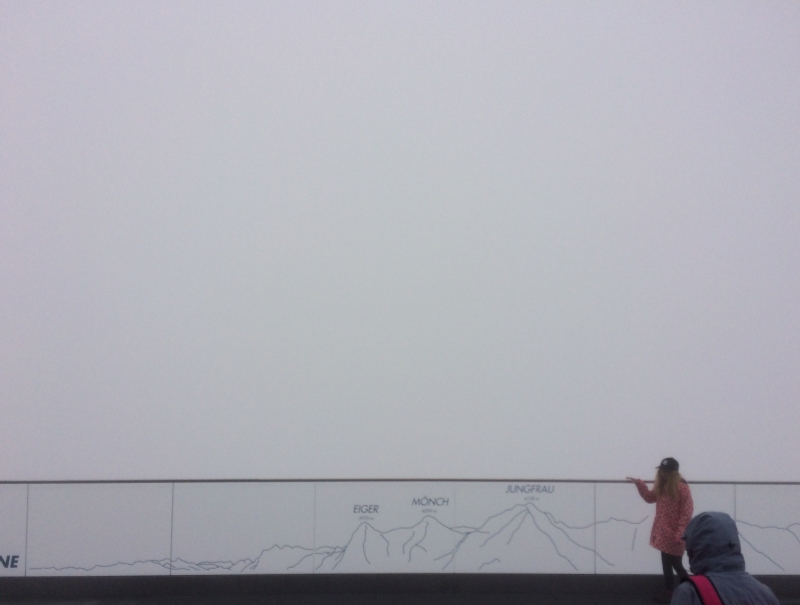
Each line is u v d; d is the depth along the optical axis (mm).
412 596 6180
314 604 5934
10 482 6168
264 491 6328
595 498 6488
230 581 6184
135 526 6199
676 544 5723
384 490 6410
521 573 6336
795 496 6531
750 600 2371
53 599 6059
